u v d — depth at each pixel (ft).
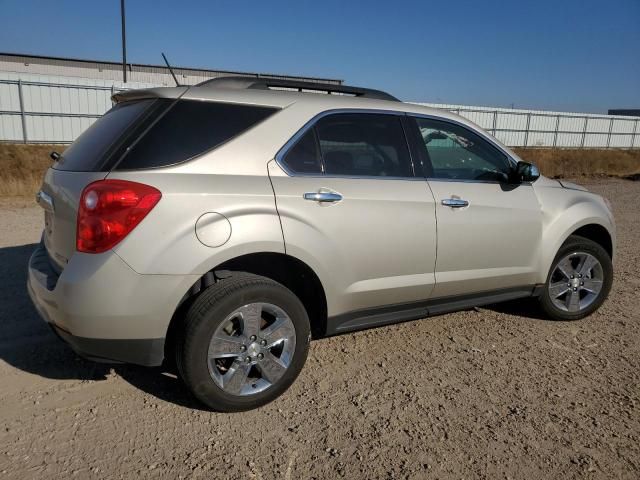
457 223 12.01
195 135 9.45
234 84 10.65
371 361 12.07
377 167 11.37
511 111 109.91
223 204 9.17
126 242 8.54
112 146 9.18
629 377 11.64
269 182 9.78
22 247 21.17
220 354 9.38
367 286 11.05
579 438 9.30
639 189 55.26
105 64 143.64
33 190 40.34
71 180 9.29
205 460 8.41
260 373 10.00
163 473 8.07
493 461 8.61
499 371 11.75
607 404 10.46
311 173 10.41
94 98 77.30
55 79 74.02
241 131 9.85
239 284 9.37
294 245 9.84
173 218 8.78
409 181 11.61
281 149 10.11
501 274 13.03
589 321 15.01
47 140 74.69
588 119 120.47
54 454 8.39
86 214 8.59
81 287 8.47
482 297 13.15
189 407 9.92
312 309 11.26
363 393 10.62
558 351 12.89
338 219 10.39
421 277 11.76
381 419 9.71
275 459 8.50
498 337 13.65
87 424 9.23
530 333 13.97
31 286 10.04
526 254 13.33
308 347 10.40
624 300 16.96
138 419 9.46
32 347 12.07
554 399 10.59
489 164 13.21
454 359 12.28
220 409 9.62
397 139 11.78
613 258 15.40
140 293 8.63
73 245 8.88
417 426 9.52
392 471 8.30
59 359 11.57
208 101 9.77
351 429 9.37
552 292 14.43
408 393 10.66
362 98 11.60
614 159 104.63
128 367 11.35
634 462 8.71
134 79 144.46
